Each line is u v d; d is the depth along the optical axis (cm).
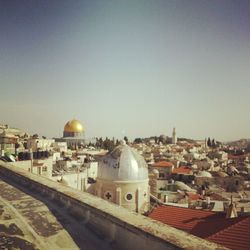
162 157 12156
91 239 602
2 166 1568
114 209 643
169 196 5466
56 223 699
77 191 882
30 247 568
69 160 6875
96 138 16462
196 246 430
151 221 554
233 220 2064
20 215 761
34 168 4462
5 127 8794
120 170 3891
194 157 12988
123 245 554
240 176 8038
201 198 5344
